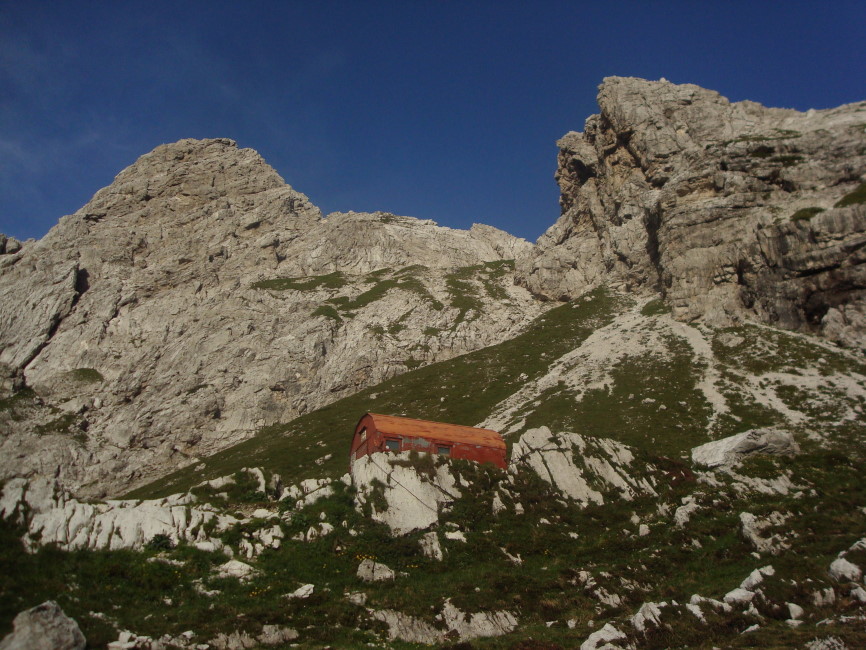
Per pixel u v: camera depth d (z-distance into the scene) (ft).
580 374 299.58
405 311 479.00
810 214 280.92
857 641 78.89
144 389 396.37
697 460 171.22
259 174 645.10
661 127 412.16
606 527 141.79
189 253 534.37
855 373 224.74
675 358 279.90
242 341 420.36
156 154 654.94
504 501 141.79
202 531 114.62
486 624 103.04
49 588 90.79
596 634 90.38
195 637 87.81
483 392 324.39
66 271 472.03
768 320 280.31
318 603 102.99
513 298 501.15
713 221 318.24
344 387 396.57
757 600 97.91
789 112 391.65
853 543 115.14
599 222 463.01
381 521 128.06
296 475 262.26
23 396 387.34
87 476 336.08
